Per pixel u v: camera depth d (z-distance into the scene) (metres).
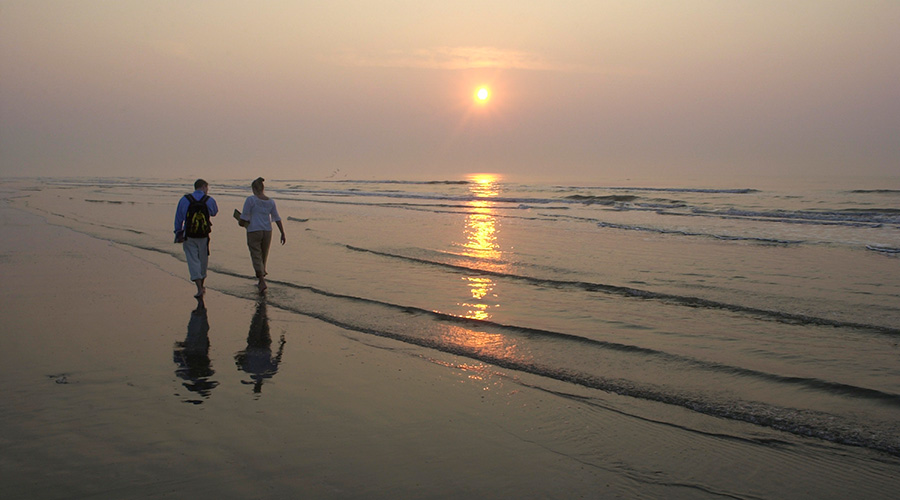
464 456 3.65
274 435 3.89
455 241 14.27
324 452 3.65
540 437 3.95
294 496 3.11
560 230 16.66
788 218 20.08
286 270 10.44
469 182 71.06
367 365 5.46
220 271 10.32
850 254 11.80
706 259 11.36
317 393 4.71
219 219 19.80
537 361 5.56
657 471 3.49
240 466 3.44
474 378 5.12
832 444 3.82
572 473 3.45
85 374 5.05
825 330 6.41
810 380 4.89
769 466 3.55
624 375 5.15
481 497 3.15
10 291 8.45
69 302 7.82
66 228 16.66
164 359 5.53
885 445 3.77
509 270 10.32
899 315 6.95
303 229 17.09
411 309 7.60
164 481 3.24
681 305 7.69
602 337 6.27
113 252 12.12
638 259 11.43
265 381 4.98
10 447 3.63
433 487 3.25
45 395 4.55
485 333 6.52
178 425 4.02
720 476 3.43
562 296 8.32
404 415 4.29
